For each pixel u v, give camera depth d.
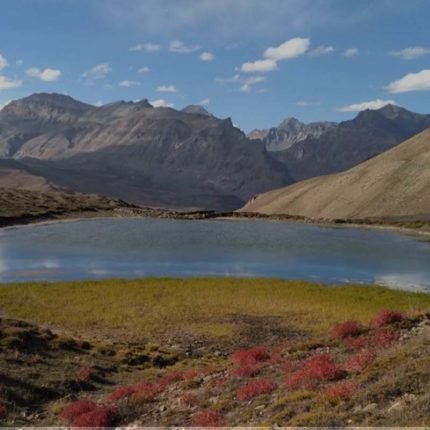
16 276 62.72
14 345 28.33
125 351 30.98
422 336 21.77
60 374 25.67
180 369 27.94
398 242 102.25
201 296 49.22
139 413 19.84
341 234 117.62
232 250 87.88
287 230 124.50
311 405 15.34
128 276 63.62
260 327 38.06
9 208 139.00
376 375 16.52
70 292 50.69
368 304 45.91
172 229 120.50
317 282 60.94
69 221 136.50
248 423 15.71
